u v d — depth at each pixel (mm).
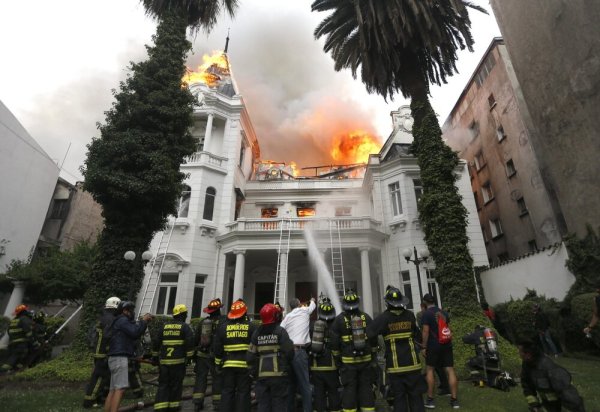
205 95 21266
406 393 4496
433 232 10656
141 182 10031
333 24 15234
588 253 11086
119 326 5414
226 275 18984
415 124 12547
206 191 19438
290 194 24109
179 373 5562
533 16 14633
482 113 24516
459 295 9664
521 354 4383
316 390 4918
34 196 22547
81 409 6004
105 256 10109
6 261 20141
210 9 13914
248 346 5027
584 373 7852
